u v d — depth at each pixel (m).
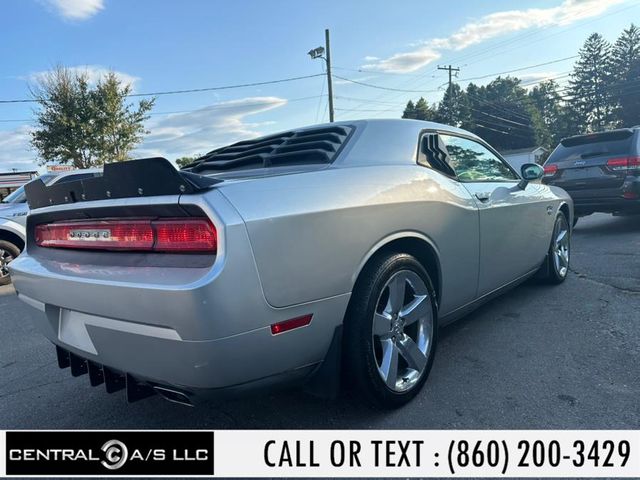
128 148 24.27
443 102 61.34
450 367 2.90
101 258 2.16
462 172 3.16
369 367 2.24
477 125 73.81
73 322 2.25
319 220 2.01
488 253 3.18
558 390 2.54
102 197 2.13
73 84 22.89
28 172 19.77
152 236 1.94
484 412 2.38
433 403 2.49
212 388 1.83
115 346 2.00
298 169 2.34
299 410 2.53
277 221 1.88
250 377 1.88
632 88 68.62
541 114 85.62
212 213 1.75
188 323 1.71
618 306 3.80
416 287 2.53
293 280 1.92
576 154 7.64
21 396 3.02
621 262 5.27
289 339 1.94
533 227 3.88
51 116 22.62
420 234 2.52
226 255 1.73
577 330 3.37
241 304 1.76
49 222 2.56
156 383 1.98
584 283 4.54
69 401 2.91
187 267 1.80
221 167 2.76
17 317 5.14
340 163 2.39
